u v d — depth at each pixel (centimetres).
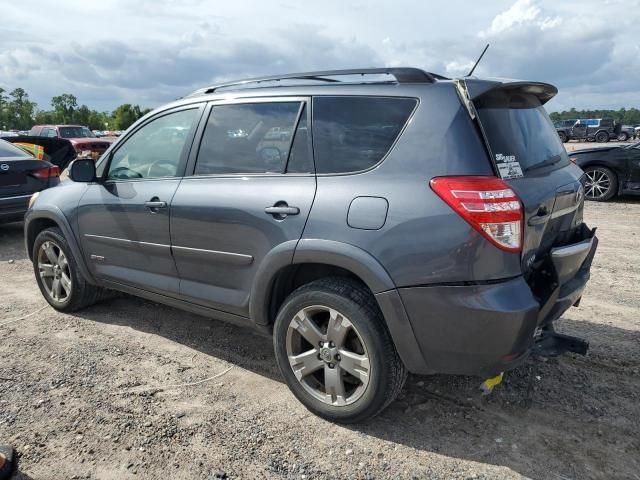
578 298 318
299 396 308
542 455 271
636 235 738
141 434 288
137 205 376
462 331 251
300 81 326
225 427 295
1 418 302
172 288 366
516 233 248
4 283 559
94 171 407
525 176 272
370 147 280
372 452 273
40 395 326
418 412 309
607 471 259
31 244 488
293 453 273
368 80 299
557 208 289
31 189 749
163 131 381
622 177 987
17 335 418
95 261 422
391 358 273
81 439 283
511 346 250
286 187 301
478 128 258
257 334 419
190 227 343
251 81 350
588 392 327
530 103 316
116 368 362
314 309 292
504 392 328
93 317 455
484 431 290
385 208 262
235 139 337
